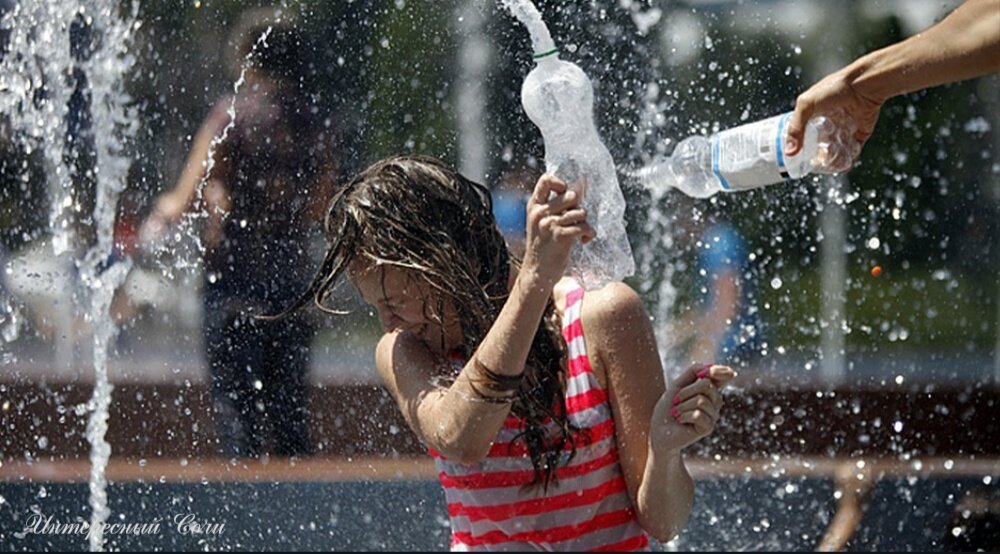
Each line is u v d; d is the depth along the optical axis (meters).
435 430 7.66
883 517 12.62
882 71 8.51
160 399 15.06
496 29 17.42
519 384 7.35
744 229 19.02
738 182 9.14
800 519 12.65
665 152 18.19
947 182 21.80
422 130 16.95
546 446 7.72
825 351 19.34
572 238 7.09
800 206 20.03
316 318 15.43
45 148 16.64
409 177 8.09
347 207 8.12
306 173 15.95
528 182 17.17
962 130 21.73
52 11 15.88
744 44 19.66
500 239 8.38
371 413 14.77
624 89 18.14
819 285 20.09
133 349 16.03
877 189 21.62
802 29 20.58
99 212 16.59
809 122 8.77
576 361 7.86
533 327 7.22
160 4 16.27
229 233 15.74
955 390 15.61
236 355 15.30
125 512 12.54
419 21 16.86
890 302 20.75
